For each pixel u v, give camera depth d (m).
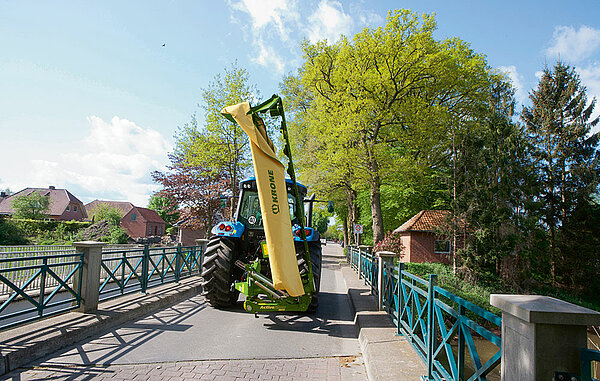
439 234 21.39
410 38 16.36
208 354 4.57
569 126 24.39
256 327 6.06
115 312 5.87
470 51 17.98
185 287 8.88
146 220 56.28
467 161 20.02
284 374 4.04
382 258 7.06
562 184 23.55
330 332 5.97
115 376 3.74
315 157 22.66
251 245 7.60
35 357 4.12
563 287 21.67
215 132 18.80
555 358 1.73
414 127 16.86
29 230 33.53
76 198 61.16
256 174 5.22
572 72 25.62
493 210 18.95
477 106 18.91
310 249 7.34
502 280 18.88
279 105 5.52
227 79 19.03
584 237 21.62
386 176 18.12
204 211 20.67
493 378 6.12
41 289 5.00
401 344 4.62
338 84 17.86
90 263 5.86
